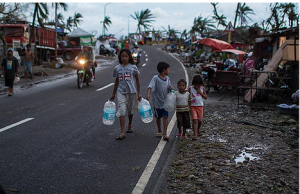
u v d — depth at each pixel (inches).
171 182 144.9
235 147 197.0
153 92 214.8
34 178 147.5
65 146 196.5
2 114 291.0
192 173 153.8
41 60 942.4
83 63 472.4
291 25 649.0
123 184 142.4
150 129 242.5
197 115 217.2
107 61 1170.6
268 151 188.9
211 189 136.7
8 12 945.5
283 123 257.3
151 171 157.2
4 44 776.3
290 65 336.5
